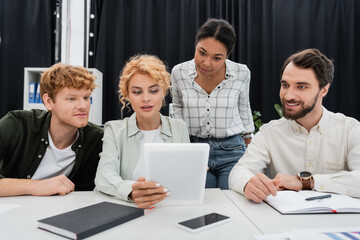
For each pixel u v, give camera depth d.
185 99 1.62
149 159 0.81
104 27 3.11
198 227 0.66
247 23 3.22
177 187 0.85
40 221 0.67
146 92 1.13
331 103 3.22
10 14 3.04
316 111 1.16
